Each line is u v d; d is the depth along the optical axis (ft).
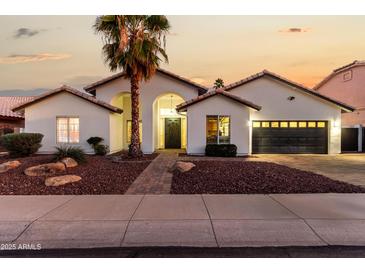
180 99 80.48
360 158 59.82
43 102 61.93
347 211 21.67
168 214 21.11
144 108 66.33
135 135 53.62
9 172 36.81
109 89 66.74
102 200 25.08
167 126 80.59
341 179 35.27
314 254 15.65
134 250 16.15
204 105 62.13
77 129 62.49
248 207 22.77
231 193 27.66
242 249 16.20
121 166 43.60
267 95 69.21
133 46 48.21
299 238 17.40
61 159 42.11
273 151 69.21
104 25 47.93
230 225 19.08
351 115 84.94
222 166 41.98
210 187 29.89
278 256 15.44
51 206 23.24
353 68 83.51
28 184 31.12
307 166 47.24
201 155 60.90
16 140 53.16
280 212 21.48
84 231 18.29
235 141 62.44
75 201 24.76
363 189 28.73
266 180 32.42
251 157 58.95
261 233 18.01
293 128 69.51
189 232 18.12
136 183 32.24
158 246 16.53
